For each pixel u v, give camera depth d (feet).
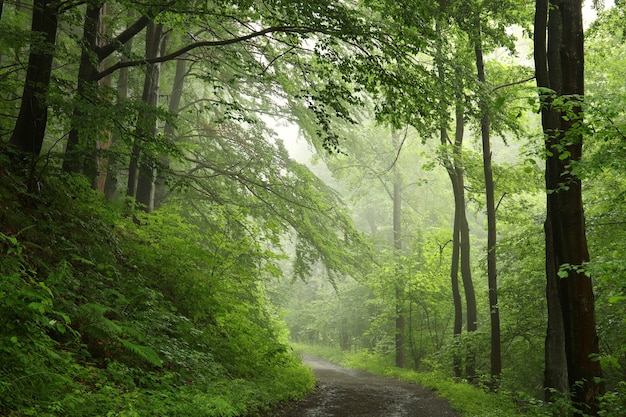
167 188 54.13
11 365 14.67
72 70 50.72
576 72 26.96
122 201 39.29
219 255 38.22
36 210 25.39
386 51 31.45
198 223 55.72
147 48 44.04
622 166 22.74
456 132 55.62
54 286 20.45
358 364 88.17
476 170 55.98
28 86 29.55
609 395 24.34
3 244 20.90
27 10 49.62
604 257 31.81
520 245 47.32
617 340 42.80
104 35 34.32
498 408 36.06
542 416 27.25
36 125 29.91
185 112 63.26
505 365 58.18
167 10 30.60
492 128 39.86
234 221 52.31
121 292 25.67
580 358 25.77
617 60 53.16
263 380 33.91
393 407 36.29
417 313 82.07
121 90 56.03
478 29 38.91
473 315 56.08
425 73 32.78
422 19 29.89
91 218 28.94
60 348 19.36
